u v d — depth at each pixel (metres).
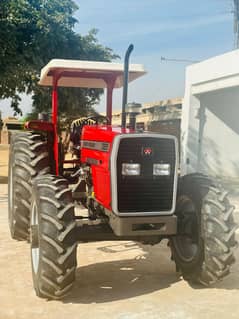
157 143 4.29
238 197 11.77
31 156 5.39
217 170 15.77
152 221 4.25
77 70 5.64
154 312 3.95
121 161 4.19
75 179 5.89
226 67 12.77
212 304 4.16
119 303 4.14
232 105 15.73
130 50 4.84
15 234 5.96
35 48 12.82
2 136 37.75
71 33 13.86
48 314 3.86
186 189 4.71
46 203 4.05
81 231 4.27
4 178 14.06
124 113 4.88
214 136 15.48
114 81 6.04
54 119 5.90
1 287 4.51
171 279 4.86
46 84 6.86
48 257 3.93
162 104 21.41
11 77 12.67
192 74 14.58
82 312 3.91
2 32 12.15
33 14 12.66
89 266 5.28
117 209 4.18
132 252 5.90
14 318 3.77
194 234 4.58
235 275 5.06
